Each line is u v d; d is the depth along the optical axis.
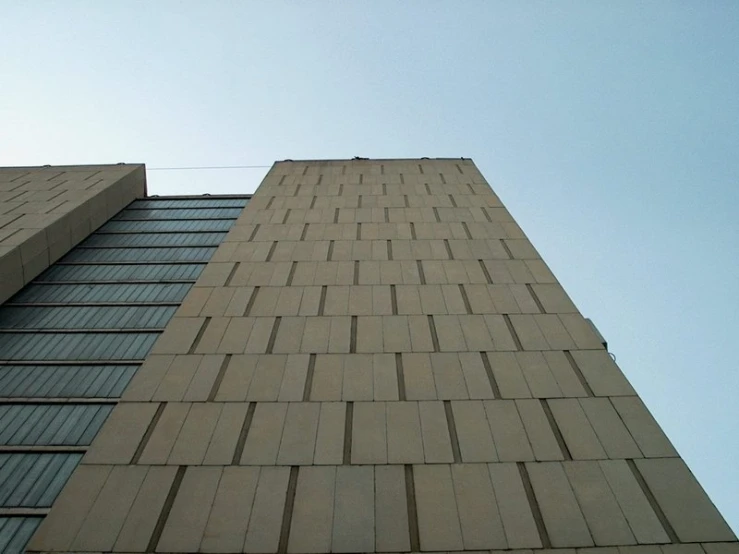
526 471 11.44
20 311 20.39
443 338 15.84
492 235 22.86
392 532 10.10
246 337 15.90
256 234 23.23
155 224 30.05
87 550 9.72
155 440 12.14
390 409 13.08
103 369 17.12
